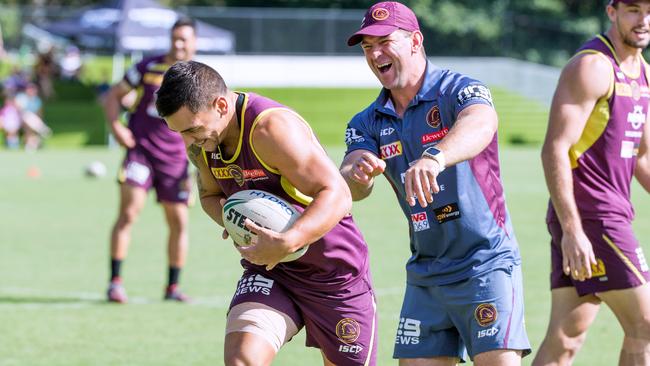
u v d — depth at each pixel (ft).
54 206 176.86
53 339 81.30
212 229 149.59
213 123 46.19
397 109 52.80
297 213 48.08
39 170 246.47
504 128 368.48
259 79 411.54
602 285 57.16
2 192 198.70
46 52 380.78
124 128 96.94
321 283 51.26
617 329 84.07
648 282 57.31
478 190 51.34
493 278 51.16
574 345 59.31
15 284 106.63
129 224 97.30
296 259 49.85
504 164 265.13
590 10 492.95
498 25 469.16
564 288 59.16
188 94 45.06
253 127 46.75
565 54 474.49
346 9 515.09
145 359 74.90
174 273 97.50
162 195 96.53
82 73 394.93
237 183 49.37
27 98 324.60
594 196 57.26
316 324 52.24
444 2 469.57
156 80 96.27
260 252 45.70
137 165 96.32
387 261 119.03
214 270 114.83
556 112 56.90
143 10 334.44
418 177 45.96
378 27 50.52
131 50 345.92
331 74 417.08
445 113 50.90
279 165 46.80
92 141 339.98
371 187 52.54
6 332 83.71
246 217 47.65
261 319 49.80
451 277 51.83
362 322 52.37
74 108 362.53
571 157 57.67
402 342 53.72
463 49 471.62
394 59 50.96
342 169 52.65
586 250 55.83
